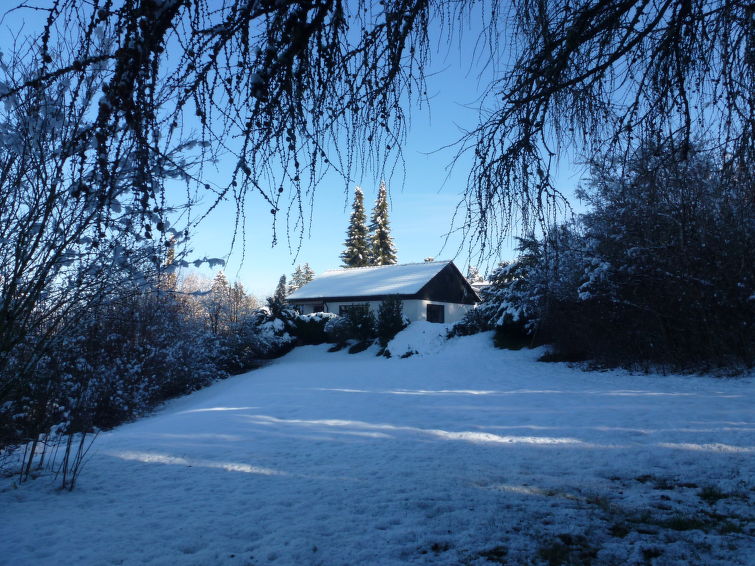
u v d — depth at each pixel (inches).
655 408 341.4
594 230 531.8
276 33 102.0
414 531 145.9
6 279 158.1
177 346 571.2
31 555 129.6
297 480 203.9
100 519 158.1
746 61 127.6
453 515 159.6
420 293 1160.8
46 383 216.5
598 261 542.6
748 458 216.1
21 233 151.6
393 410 389.1
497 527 149.3
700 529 145.6
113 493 189.0
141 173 83.9
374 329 1028.5
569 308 607.5
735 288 454.6
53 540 139.8
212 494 185.8
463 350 806.5
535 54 142.2
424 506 168.9
